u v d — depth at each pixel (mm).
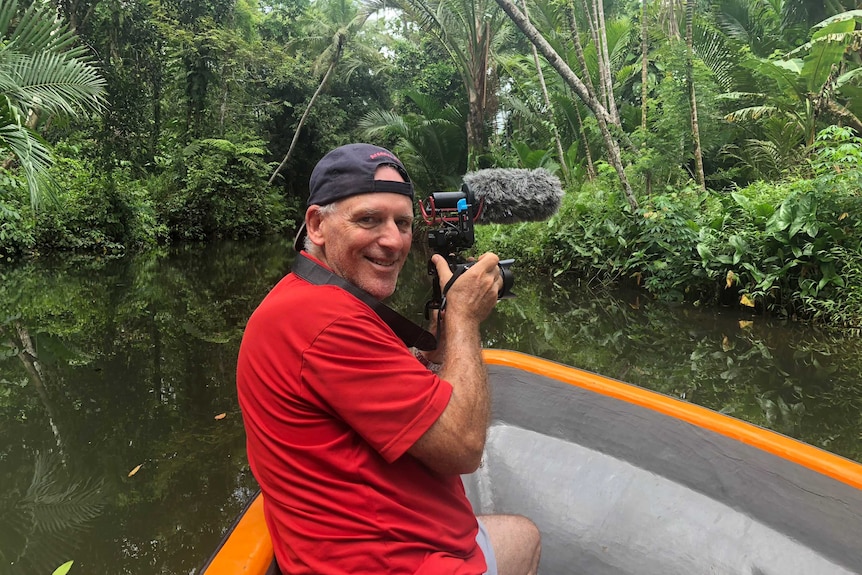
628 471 1584
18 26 6391
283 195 18125
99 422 3033
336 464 832
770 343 4359
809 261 5027
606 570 1468
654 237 6375
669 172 7340
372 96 19172
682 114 7141
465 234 1079
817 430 2766
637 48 11898
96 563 1910
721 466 1463
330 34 17953
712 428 1536
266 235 17359
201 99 14727
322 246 956
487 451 1781
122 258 11055
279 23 19078
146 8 10992
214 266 10203
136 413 3152
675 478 1516
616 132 7184
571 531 1571
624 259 6922
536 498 1659
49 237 10648
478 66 12180
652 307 5852
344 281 913
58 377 3789
